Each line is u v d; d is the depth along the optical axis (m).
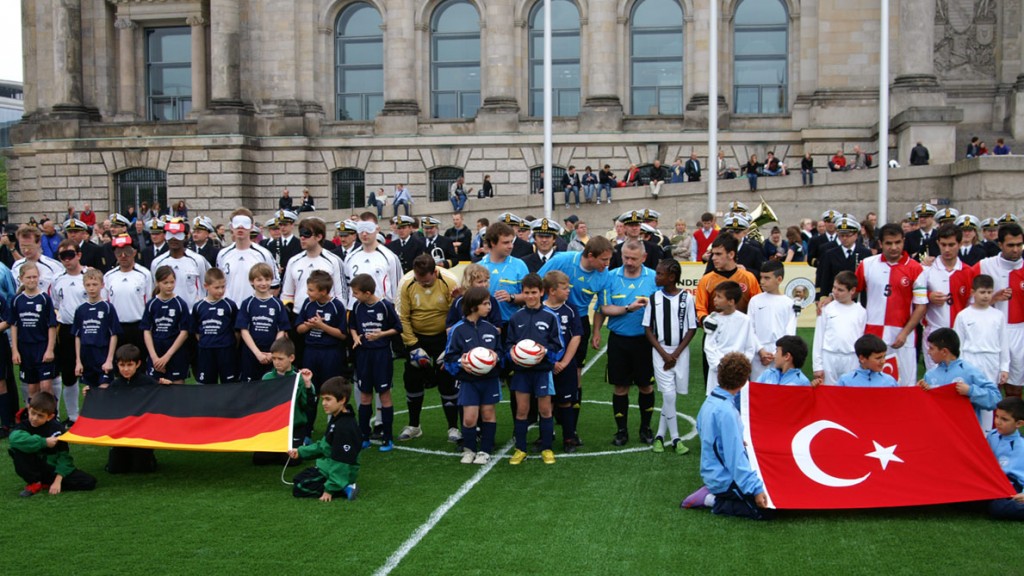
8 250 27.25
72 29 51.94
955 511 11.20
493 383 13.53
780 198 40.94
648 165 47.97
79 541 10.55
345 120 51.66
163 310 15.12
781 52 48.50
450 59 51.22
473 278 13.89
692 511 11.34
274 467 13.55
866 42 46.53
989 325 14.09
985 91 48.94
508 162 49.16
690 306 14.00
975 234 20.38
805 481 11.18
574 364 14.09
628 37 49.53
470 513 11.34
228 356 14.93
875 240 22.94
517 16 49.84
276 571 9.64
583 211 42.38
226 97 49.81
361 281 14.09
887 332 14.34
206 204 50.12
